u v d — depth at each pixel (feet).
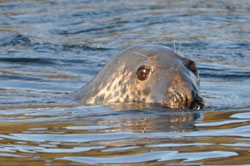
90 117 68.90
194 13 211.20
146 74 76.13
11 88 104.73
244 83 110.22
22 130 60.95
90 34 177.37
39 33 179.22
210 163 45.24
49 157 47.98
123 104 76.64
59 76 120.47
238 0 250.37
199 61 135.44
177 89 72.69
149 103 74.84
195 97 72.74
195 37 166.40
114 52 150.20
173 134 56.59
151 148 50.39
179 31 176.55
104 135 57.00
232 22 191.31
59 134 58.29
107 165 45.09
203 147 50.62
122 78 78.69
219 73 121.70
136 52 79.36
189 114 69.10
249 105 79.30
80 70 128.26
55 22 198.80
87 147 51.65
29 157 48.01
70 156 48.21
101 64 135.03
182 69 75.05
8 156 48.37
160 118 66.18
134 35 172.86
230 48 151.12
